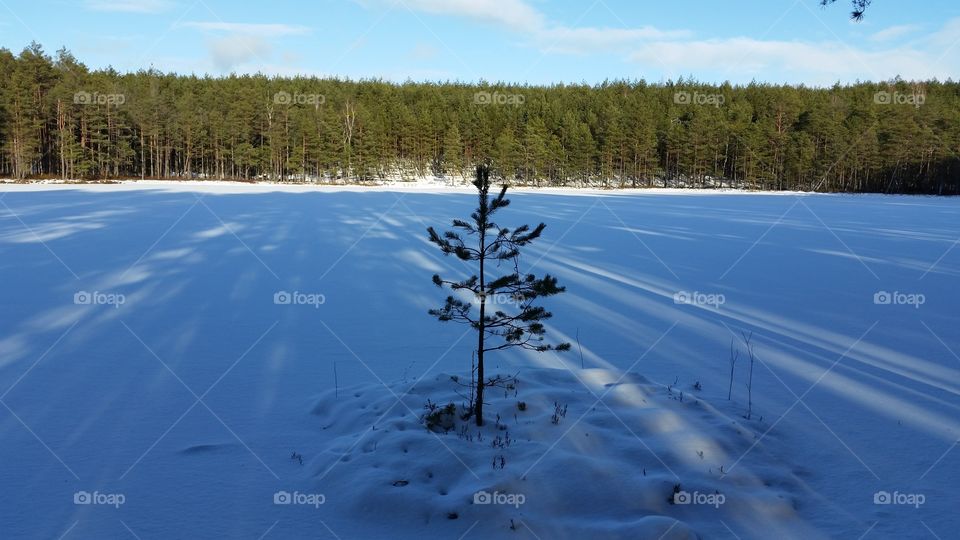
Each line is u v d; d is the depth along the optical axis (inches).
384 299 397.1
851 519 145.9
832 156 2815.0
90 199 1298.0
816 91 3831.2
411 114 3112.7
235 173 2898.6
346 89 3624.5
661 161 3203.7
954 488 160.1
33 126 2171.5
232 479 161.8
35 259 533.3
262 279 459.8
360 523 142.7
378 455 166.2
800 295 430.9
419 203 1358.3
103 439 185.2
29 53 2249.0
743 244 738.8
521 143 3016.7
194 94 3002.0
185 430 192.1
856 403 219.6
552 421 186.2
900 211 1457.9
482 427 183.0
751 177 2930.6
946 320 357.1
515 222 965.2
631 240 763.4
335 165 2869.1
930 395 228.8
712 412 199.8
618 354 280.7
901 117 2790.4
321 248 625.0
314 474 164.4
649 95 3727.9
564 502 148.3
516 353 279.9
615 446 173.8
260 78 3540.8
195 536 136.5
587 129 3024.1
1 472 164.1
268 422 199.0
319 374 247.0
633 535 135.9
